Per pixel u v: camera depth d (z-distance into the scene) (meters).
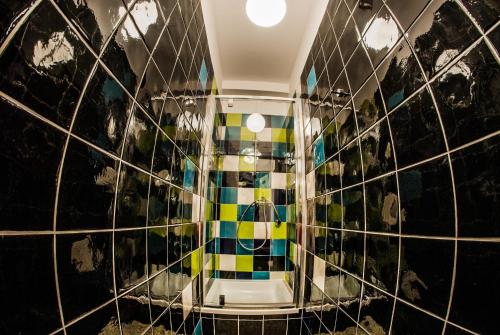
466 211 0.47
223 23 1.92
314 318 1.40
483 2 0.45
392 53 0.74
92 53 0.49
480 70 0.45
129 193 0.65
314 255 1.46
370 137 0.86
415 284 0.61
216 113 2.19
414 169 0.63
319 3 1.53
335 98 1.20
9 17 0.32
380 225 0.77
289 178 2.30
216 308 1.65
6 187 0.32
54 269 0.40
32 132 0.36
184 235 1.20
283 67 2.41
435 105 0.56
